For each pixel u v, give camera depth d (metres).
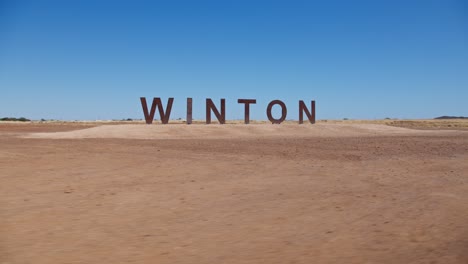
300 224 8.63
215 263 6.34
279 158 21.89
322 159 21.59
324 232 8.02
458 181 14.24
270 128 52.59
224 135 46.53
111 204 10.45
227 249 7.01
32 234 7.79
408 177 15.25
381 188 12.90
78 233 7.90
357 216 9.28
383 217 9.16
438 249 6.85
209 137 43.66
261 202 10.80
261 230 8.19
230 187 12.99
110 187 12.79
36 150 24.03
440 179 14.73
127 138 39.94
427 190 12.48
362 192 12.23
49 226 8.36
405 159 21.70
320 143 34.62
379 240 7.44
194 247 7.11
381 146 31.42
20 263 6.28
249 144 32.56
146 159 20.41
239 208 10.11
